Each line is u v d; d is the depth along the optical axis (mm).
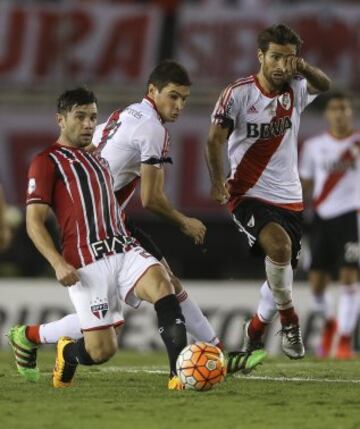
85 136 24562
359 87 65438
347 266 45625
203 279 71125
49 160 24250
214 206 64000
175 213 26031
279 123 28453
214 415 20656
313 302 47219
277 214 28625
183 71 25984
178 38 66062
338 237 45719
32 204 23922
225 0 66312
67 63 65688
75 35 65875
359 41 65562
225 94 28203
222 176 28234
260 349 28672
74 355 24672
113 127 26484
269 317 29031
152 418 20250
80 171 24203
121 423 19656
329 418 20500
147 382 26953
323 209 45875
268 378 28641
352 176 45688
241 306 53625
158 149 25750
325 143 45875
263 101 28188
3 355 41844
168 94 25891
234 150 28922
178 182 63969
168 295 23578
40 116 64625
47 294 53344
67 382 25562
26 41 65688
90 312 23797
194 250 69438
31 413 20828
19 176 64000
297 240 29297
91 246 23875
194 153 64188
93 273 23766
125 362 37000
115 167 26234
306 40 65688
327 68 65625
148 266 23766
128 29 66000
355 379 28734
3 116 64375
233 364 27078
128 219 27719
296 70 27500
